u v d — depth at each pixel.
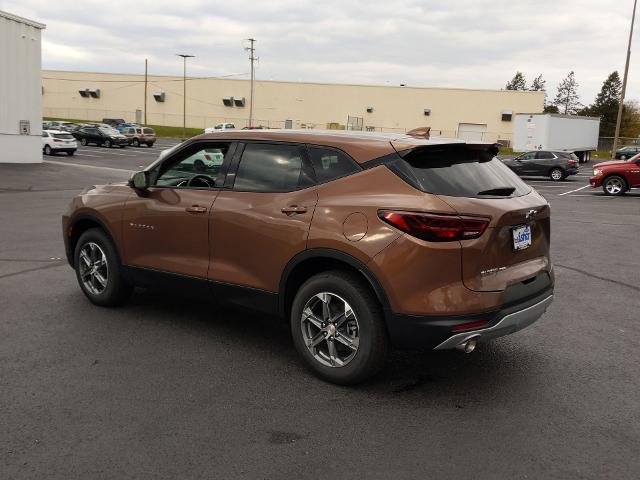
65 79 89.44
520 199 4.00
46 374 4.09
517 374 4.32
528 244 4.05
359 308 3.80
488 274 3.69
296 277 4.22
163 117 85.25
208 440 3.25
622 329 5.50
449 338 3.57
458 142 4.00
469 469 3.02
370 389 3.99
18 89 24.72
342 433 3.37
